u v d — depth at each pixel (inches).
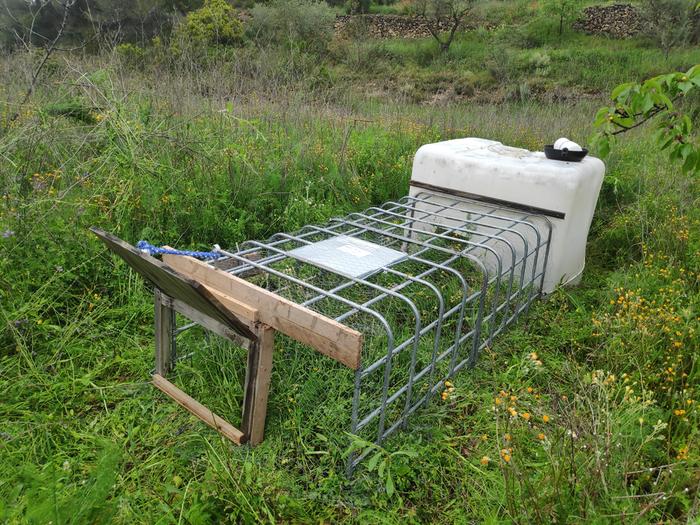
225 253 110.0
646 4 778.2
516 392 111.0
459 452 97.3
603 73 673.6
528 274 159.5
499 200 158.7
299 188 192.9
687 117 123.7
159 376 108.6
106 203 149.1
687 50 718.5
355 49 669.9
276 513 82.3
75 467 87.4
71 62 192.1
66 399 104.4
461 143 183.6
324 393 103.9
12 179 138.6
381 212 149.6
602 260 187.9
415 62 829.8
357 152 232.8
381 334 114.1
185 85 217.5
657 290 142.9
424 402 106.0
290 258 124.4
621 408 93.5
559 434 84.2
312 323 84.9
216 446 94.3
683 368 109.3
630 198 224.8
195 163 176.1
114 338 123.6
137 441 95.3
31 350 112.9
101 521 70.1
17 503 74.1
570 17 868.0
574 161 159.3
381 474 81.7
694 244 164.4
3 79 193.8
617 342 118.4
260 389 91.4
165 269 80.4
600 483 76.8
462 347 125.0
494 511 80.5
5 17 211.3
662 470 86.8
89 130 165.5
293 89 260.1
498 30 906.1
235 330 87.9
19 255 126.1
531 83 671.1
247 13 649.0
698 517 66.0
